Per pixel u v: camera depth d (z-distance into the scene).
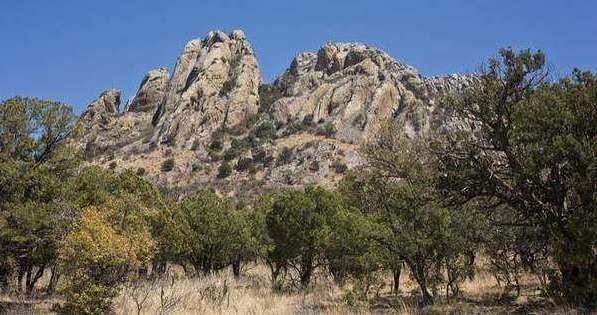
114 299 18.92
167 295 20.02
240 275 35.25
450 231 18.62
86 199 24.42
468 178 16.39
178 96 136.38
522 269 23.94
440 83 115.44
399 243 18.89
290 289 25.23
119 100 155.75
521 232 18.31
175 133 122.31
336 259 26.44
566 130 14.52
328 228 26.28
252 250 33.03
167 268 40.47
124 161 112.38
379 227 20.88
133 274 19.38
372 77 123.88
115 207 18.86
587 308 14.24
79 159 24.03
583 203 14.40
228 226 32.88
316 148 99.69
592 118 14.46
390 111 113.81
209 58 138.38
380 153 20.08
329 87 127.81
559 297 15.46
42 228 19.44
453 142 16.98
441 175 17.05
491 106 16.47
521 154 15.48
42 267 25.02
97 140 131.75
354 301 18.94
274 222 27.86
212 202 34.41
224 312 18.48
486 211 17.94
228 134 123.06
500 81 16.61
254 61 142.12
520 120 14.79
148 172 104.25
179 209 32.00
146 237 18.83
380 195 20.20
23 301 21.11
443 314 16.77
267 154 103.25
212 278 27.78
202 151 113.88
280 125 121.50
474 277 23.61
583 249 14.13
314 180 89.38
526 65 16.28
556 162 14.41
